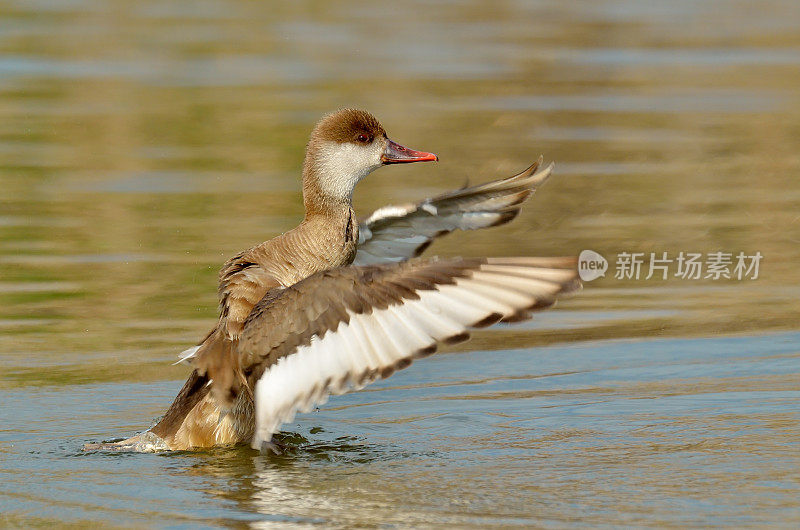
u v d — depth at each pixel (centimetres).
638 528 764
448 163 1888
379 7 3453
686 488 838
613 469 881
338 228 1054
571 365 1163
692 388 1081
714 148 2014
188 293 1344
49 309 1284
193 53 2736
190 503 820
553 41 2922
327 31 3034
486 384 1118
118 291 1344
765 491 829
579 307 1351
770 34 3017
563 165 1914
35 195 1695
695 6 3466
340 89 2370
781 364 1144
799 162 1947
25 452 930
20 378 1105
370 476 880
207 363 905
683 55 2762
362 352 779
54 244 1493
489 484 854
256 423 907
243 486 855
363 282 794
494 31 3045
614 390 1085
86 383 1099
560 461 905
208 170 1844
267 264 992
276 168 1861
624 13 3328
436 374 1155
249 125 2100
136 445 944
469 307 743
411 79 2477
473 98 2328
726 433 960
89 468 895
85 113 2177
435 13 3347
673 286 1410
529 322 1306
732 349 1195
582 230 1608
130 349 1185
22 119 2125
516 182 1048
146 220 1588
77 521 788
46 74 2494
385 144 1075
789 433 955
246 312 918
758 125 2161
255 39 2916
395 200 1695
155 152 1938
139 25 3102
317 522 782
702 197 1753
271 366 823
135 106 2233
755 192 1786
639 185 1819
